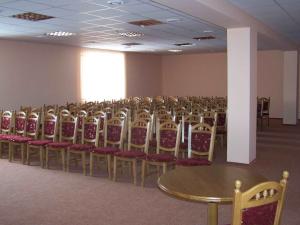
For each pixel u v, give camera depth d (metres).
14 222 3.86
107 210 4.22
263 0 5.66
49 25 7.77
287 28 8.75
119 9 6.09
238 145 6.67
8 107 10.13
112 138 5.84
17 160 6.83
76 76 12.39
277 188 2.03
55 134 6.51
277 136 9.92
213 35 9.72
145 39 10.45
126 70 14.82
